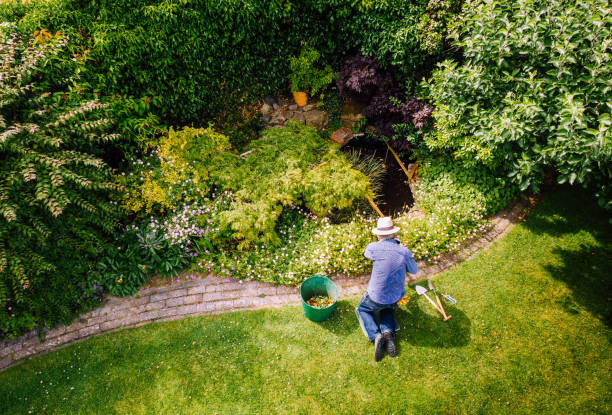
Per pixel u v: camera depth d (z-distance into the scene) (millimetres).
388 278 4152
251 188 5734
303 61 7289
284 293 5230
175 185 5844
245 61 7000
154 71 5996
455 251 5719
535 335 4598
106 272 5113
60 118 4531
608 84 3691
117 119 5496
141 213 5652
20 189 4289
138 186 5539
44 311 4695
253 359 4426
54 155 4434
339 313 4906
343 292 5191
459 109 5086
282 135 6602
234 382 4211
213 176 5973
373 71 6836
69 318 4793
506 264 5449
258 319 4867
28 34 5148
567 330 4629
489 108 4895
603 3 3887
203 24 6074
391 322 4410
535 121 4148
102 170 5117
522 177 4750
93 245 5023
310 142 6551
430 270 5473
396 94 6910
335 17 7145
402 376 4227
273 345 4562
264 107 7773
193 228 5480
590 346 4457
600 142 3510
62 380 4273
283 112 7848
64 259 4789
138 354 4504
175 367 4371
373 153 7758
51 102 4816
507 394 4062
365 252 4367
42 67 4848
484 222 5945
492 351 4457
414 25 6266
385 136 7352
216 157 6117
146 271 5234
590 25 3908
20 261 4195
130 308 5004
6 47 4621
